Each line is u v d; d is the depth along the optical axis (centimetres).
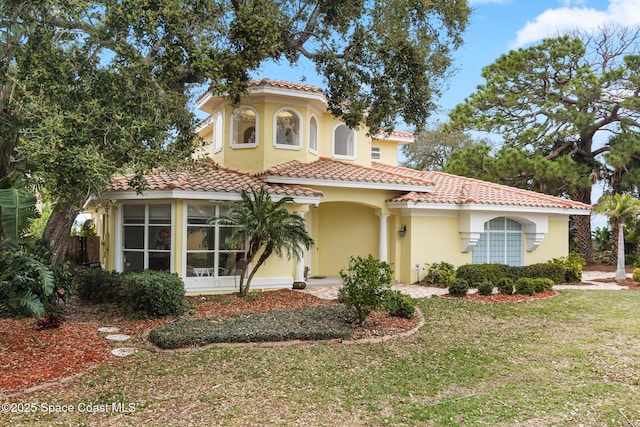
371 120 1664
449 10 1493
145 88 1134
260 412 677
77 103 1038
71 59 1055
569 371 894
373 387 788
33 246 1004
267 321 1191
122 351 973
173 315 1291
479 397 752
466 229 2100
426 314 1405
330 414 675
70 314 1312
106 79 1064
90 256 2017
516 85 3256
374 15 1483
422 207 1995
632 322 1316
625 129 3028
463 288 1700
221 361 911
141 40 1102
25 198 954
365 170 2061
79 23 1090
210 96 1959
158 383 791
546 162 2898
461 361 947
